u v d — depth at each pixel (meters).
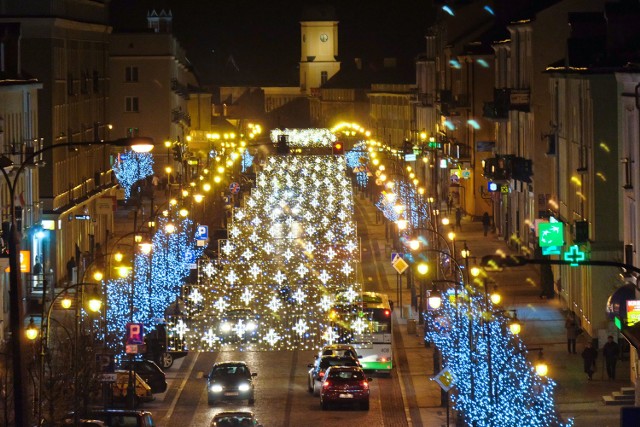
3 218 78.19
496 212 119.31
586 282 74.69
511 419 55.81
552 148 88.06
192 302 90.00
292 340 81.25
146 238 99.69
